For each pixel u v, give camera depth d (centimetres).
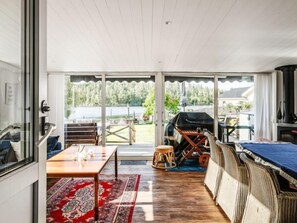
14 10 110
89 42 304
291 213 177
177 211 283
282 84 541
